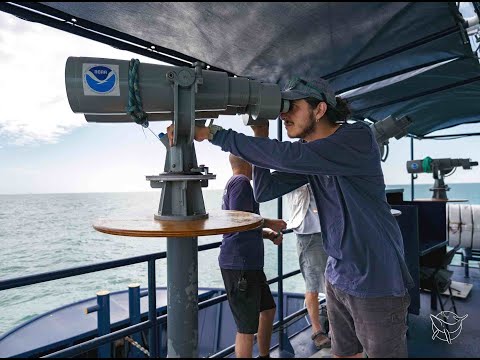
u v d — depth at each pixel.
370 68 1.88
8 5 1.16
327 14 1.18
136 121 0.99
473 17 1.38
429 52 1.73
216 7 1.16
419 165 4.26
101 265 1.52
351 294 1.09
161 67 0.97
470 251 4.36
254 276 1.84
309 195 2.51
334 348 1.30
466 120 4.11
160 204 1.11
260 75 1.92
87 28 1.34
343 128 1.08
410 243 2.66
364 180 1.09
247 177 1.92
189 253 1.11
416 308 2.65
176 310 1.11
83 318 3.60
